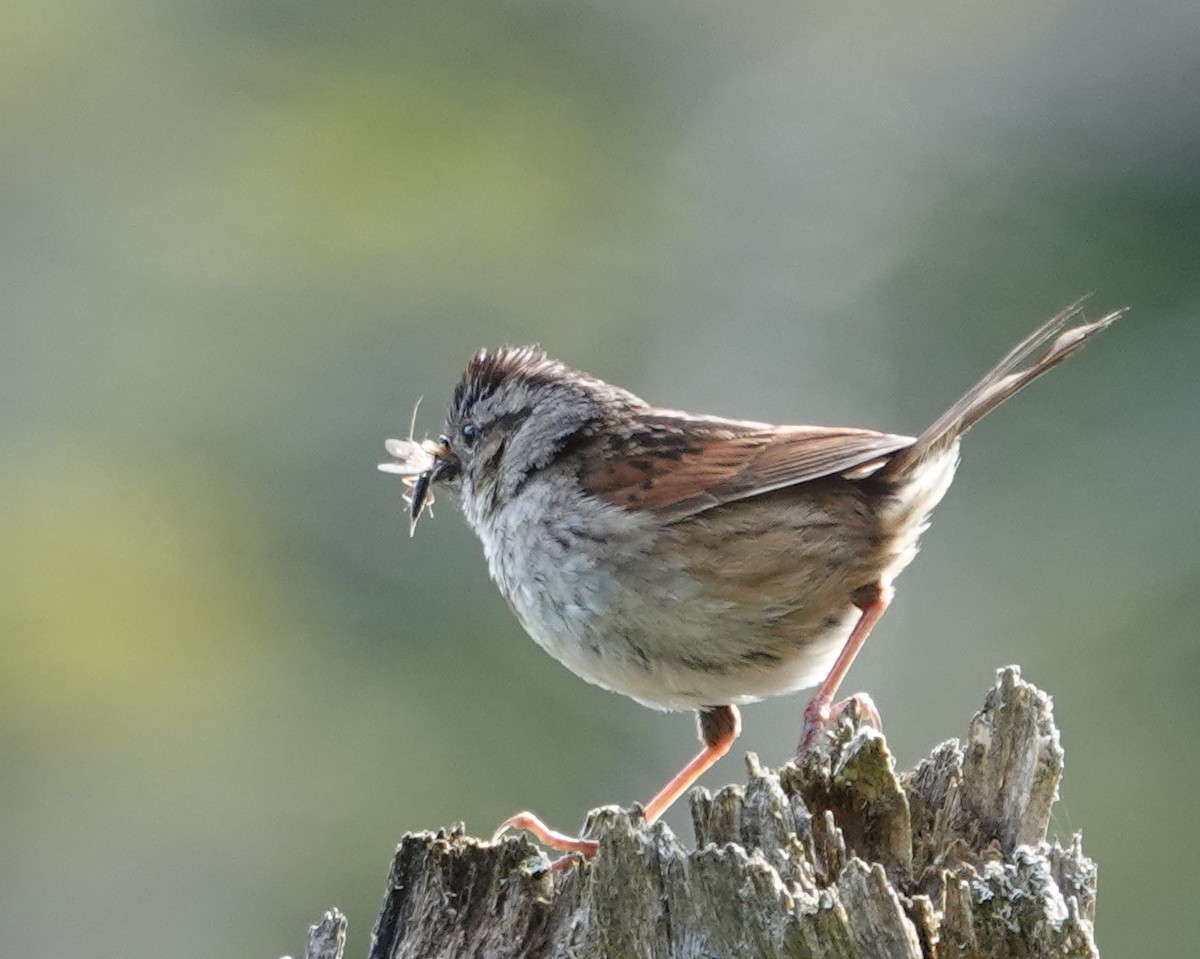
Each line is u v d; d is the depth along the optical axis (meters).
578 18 15.12
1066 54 13.38
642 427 8.65
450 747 12.00
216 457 13.42
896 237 13.71
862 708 8.07
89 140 14.66
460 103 14.77
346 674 12.38
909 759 11.72
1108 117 13.04
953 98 13.95
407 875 6.75
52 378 13.84
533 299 14.18
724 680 8.46
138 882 12.32
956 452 8.47
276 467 13.33
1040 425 12.16
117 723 12.56
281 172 14.51
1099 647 11.50
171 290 14.15
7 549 12.99
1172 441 11.90
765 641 8.31
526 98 14.83
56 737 12.59
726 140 14.85
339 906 11.72
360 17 14.99
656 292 14.37
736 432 8.48
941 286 13.19
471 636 12.38
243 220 14.30
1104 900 10.68
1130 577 11.63
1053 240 12.88
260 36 14.95
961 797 6.72
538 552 8.55
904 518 8.41
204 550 12.98
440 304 14.07
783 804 6.20
